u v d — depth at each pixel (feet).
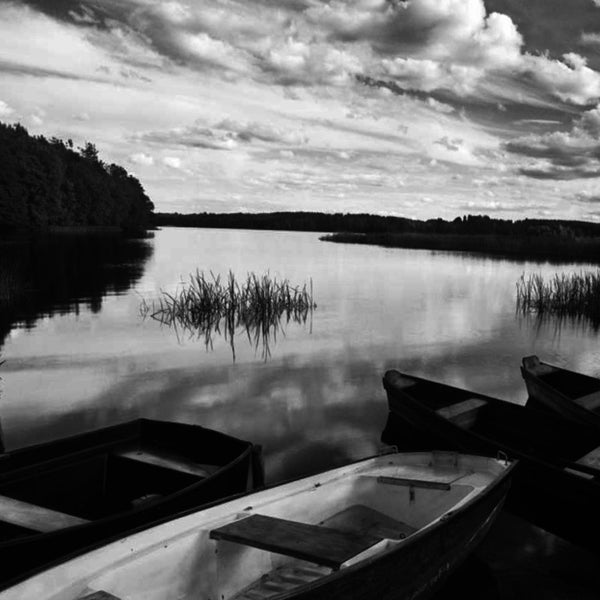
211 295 65.05
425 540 13.15
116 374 39.19
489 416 26.96
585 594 15.48
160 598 12.47
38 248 162.20
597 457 20.84
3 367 40.75
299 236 382.83
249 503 14.83
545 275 107.86
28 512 16.21
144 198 448.24
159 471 20.54
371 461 17.92
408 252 185.57
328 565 11.89
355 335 53.78
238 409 32.01
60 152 329.11
